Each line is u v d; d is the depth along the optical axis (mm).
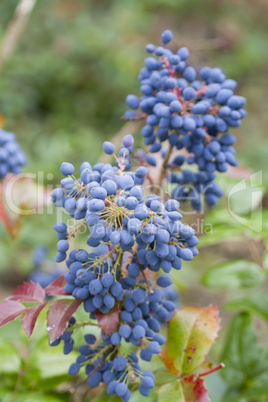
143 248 407
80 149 1525
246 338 519
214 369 442
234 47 2260
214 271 572
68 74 1911
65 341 438
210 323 460
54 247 1072
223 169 495
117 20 2281
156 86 486
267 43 2428
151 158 505
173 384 441
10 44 800
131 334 421
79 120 1827
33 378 481
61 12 2326
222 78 487
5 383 490
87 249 563
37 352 489
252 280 563
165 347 457
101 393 458
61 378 483
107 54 2049
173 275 614
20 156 587
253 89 2096
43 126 1758
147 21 2396
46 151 1438
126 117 500
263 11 2680
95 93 1933
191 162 510
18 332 593
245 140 1743
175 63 482
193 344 453
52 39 2123
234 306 555
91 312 429
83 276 404
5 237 1072
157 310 431
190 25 2539
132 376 417
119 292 407
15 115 1724
